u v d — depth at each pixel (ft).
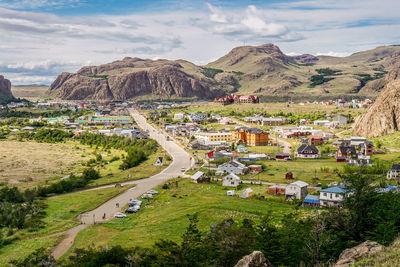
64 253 254.88
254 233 211.41
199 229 285.64
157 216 329.93
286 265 180.04
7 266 232.12
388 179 389.60
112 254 215.31
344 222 206.39
